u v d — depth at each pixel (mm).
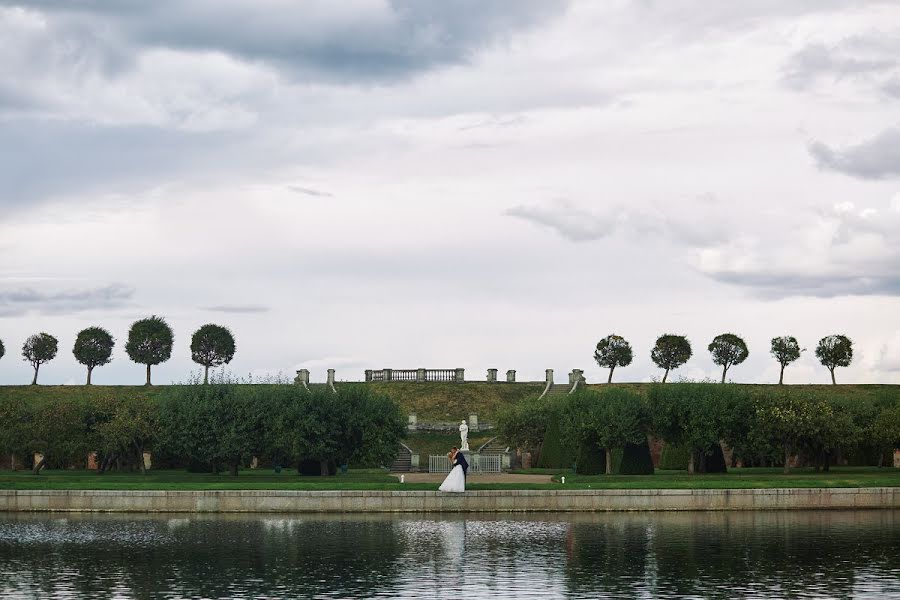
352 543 50719
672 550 48000
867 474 82812
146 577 41312
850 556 46000
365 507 66000
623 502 66562
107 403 86562
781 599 36688
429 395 122938
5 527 57875
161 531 55844
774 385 133250
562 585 39344
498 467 94500
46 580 40812
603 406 84312
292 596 37469
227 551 48156
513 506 66250
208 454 79312
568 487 68125
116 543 50938
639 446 83688
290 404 81750
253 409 80750
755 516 62969
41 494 67000
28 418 87375
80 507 66875
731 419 83375
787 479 74688
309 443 79812
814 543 50156
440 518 62406
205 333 136875
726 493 66938
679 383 89250
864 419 92500
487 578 40844
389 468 95375
